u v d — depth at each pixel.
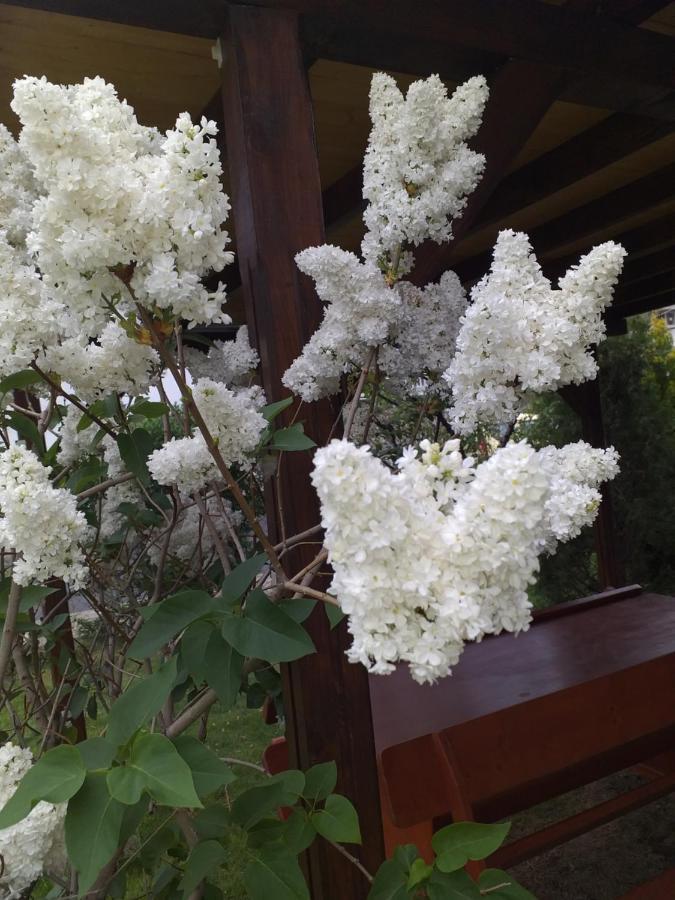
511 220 2.52
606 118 1.77
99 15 0.88
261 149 0.92
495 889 0.58
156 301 0.57
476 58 1.17
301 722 0.94
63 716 1.06
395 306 0.90
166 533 1.04
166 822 0.74
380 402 1.58
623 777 2.19
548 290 0.70
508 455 0.44
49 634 1.07
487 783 1.26
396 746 1.23
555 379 0.65
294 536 0.85
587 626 2.04
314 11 0.95
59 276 0.59
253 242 0.93
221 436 0.77
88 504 1.29
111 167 0.56
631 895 1.31
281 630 0.62
